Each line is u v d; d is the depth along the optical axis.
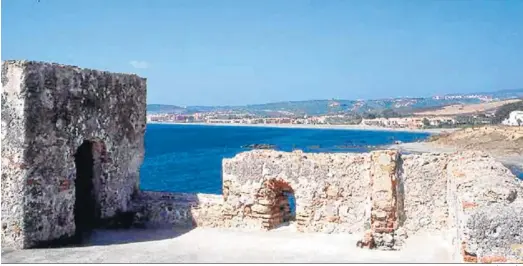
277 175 15.18
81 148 16.28
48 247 13.80
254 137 150.12
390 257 12.36
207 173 56.25
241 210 15.66
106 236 15.12
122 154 16.48
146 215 16.58
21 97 13.12
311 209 14.84
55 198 13.99
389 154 13.75
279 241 14.14
